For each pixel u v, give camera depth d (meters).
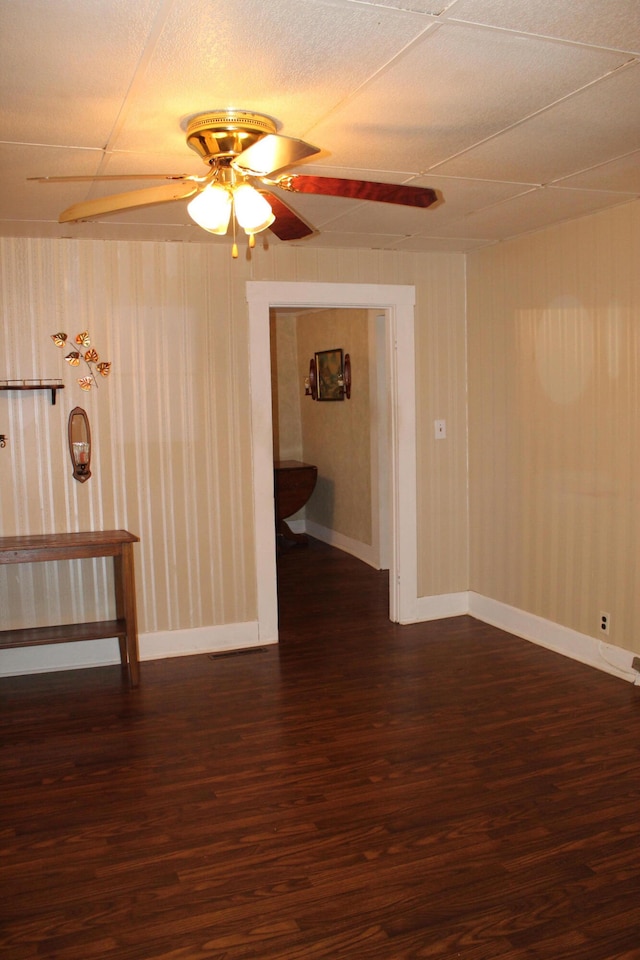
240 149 2.45
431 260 4.91
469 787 2.94
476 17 1.83
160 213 3.59
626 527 3.90
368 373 6.64
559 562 4.39
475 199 3.54
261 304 4.54
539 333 4.40
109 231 3.99
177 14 1.77
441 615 5.19
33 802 2.91
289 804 2.85
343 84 2.21
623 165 3.04
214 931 2.18
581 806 2.78
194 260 4.40
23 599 4.29
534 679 4.02
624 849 2.52
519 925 2.18
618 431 3.90
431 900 2.29
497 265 4.70
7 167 2.89
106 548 4.00
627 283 3.77
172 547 4.51
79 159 2.82
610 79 2.21
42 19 1.78
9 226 3.81
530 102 2.37
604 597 4.08
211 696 3.92
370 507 6.82
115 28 1.84
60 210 3.49
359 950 2.09
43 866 2.50
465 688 3.93
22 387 4.06
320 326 7.68
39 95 2.22
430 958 2.06
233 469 4.58
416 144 2.76
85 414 4.26
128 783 3.04
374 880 2.39
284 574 6.57
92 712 3.75
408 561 5.05
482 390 4.95
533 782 2.96
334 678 4.12
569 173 3.15
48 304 4.17
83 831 2.70
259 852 2.55
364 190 2.36
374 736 3.40
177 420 4.45
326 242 4.45
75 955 2.10
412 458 4.96
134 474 4.40
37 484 4.24
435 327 4.96
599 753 3.18
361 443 6.92
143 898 2.33
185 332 4.42
